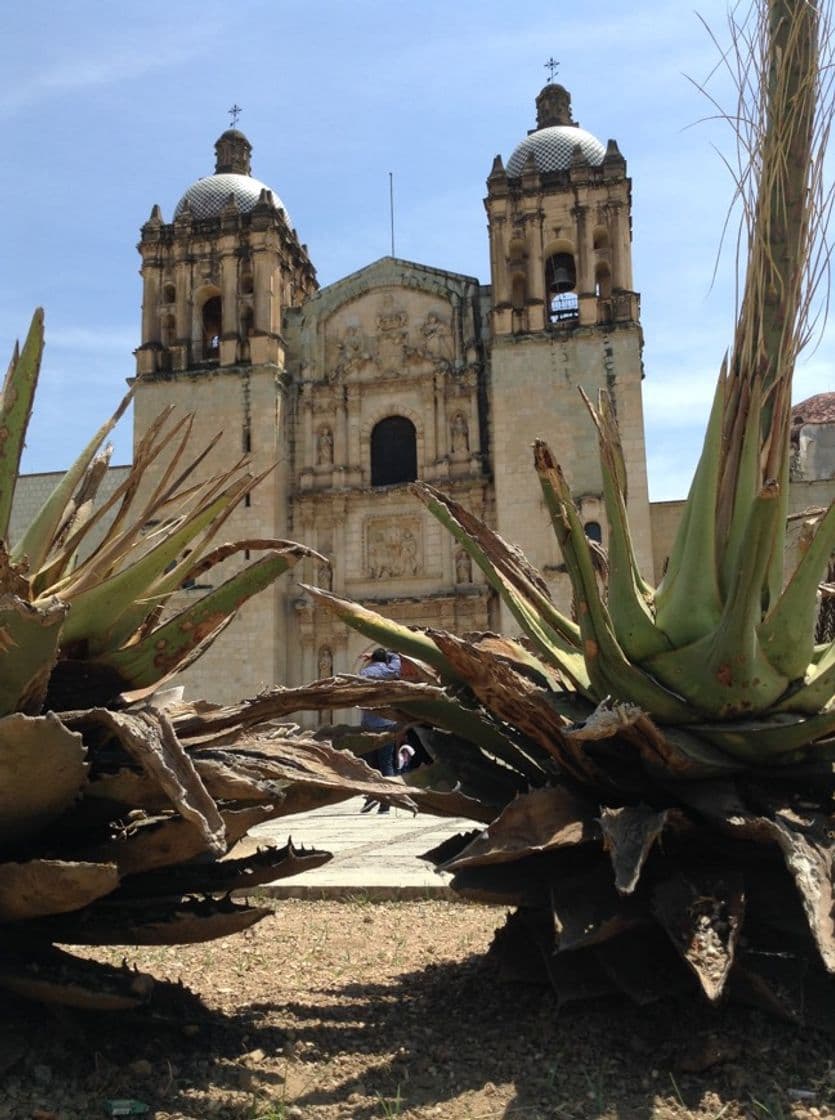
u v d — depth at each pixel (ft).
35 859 11.12
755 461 13.19
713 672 12.64
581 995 12.17
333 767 12.49
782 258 13.20
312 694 12.69
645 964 12.19
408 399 139.95
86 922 11.76
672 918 11.36
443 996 15.19
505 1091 11.37
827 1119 10.39
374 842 36.04
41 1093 11.07
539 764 13.94
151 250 145.18
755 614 12.37
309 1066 12.50
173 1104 11.14
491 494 134.21
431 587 133.49
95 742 11.71
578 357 130.62
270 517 133.49
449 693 14.90
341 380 141.59
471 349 138.31
